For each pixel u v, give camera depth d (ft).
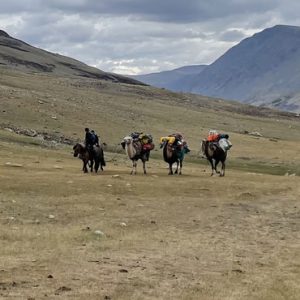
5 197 97.30
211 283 50.34
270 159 272.31
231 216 92.27
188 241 70.59
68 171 139.85
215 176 144.87
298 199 112.47
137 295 45.01
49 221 80.74
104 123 301.63
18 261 54.13
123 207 95.20
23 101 298.76
